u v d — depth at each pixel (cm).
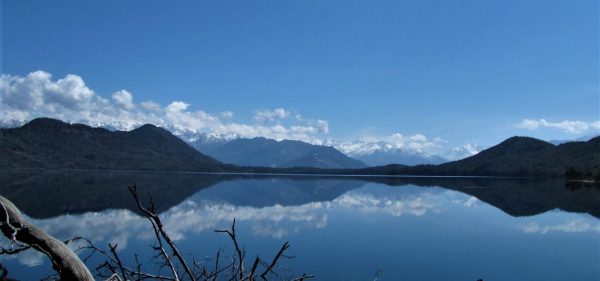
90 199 3991
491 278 1436
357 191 6938
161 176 12019
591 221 2988
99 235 2019
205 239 1956
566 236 2322
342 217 3117
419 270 1498
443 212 3556
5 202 391
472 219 3056
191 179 10569
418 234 2302
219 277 767
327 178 15262
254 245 1845
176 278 506
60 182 6825
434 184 9831
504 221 2955
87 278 410
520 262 1662
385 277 1395
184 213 3138
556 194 6028
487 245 2016
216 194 5484
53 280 462
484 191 6800
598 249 1950
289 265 1475
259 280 1063
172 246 511
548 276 1475
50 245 400
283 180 12294
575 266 1611
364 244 1953
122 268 552
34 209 3092
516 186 8550
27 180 7031
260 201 4600
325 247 1852
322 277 1353
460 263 1622
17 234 397
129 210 3147
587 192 6525
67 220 2559
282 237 2095
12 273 1197
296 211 3528
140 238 1945
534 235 2341
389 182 11300
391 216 3216
